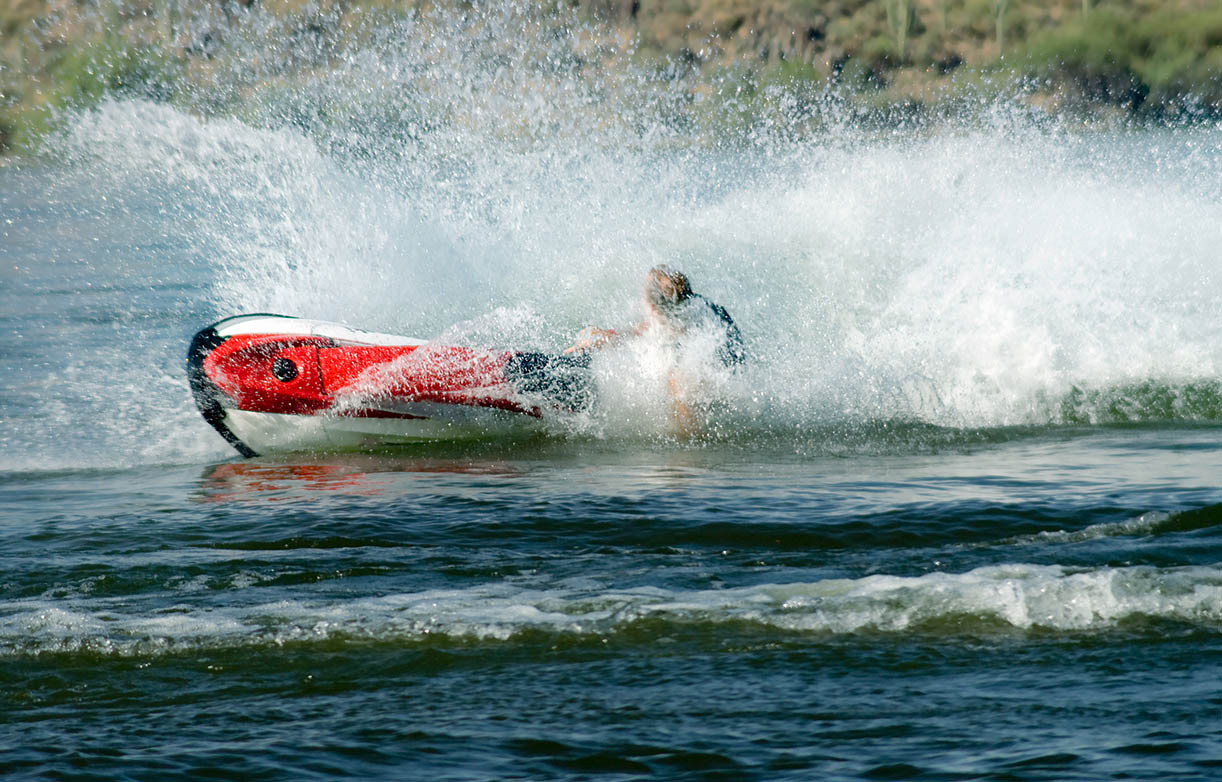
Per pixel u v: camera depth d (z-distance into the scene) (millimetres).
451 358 33281
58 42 127125
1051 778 11766
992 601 17391
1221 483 24359
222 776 12531
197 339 32938
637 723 13758
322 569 20391
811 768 12305
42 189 106875
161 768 12727
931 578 18562
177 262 68562
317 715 14305
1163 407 33094
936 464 27969
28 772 12695
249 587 19484
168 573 20297
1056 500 23406
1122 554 19750
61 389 40531
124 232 81688
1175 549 19875
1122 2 160750
